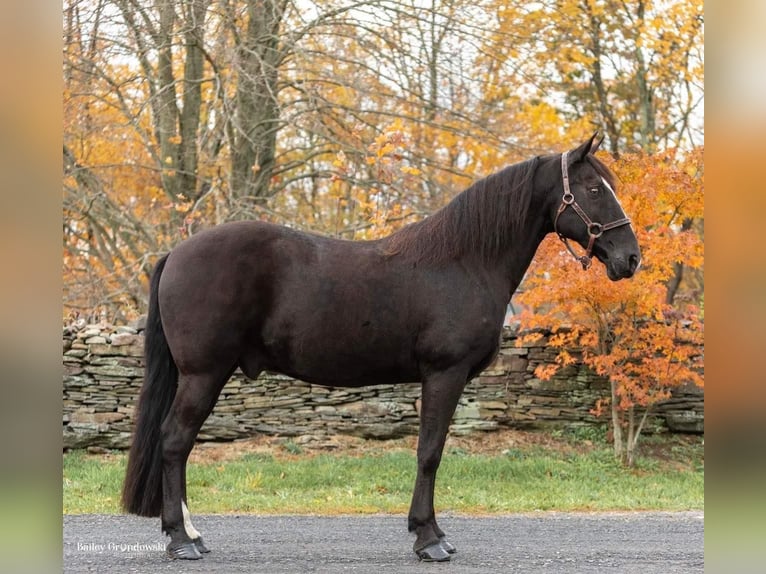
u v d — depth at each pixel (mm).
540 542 5461
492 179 4934
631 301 8164
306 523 6094
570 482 7848
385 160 9359
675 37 12945
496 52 11125
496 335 4848
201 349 4582
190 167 11453
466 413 9180
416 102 11016
